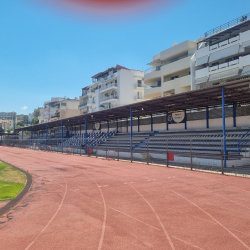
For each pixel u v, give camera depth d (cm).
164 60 3875
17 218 640
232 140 1681
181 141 2238
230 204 742
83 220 614
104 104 5744
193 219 610
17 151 4066
